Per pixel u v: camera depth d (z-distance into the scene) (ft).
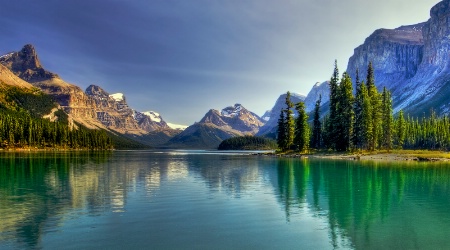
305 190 135.33
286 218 88.84
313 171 213.87
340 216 91.40
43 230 77.51
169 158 465.06
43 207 102.01
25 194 125.18
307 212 96.07
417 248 65.87
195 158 462.19
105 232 75.97
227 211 97.14
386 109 455.22
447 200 113.39
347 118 407.03
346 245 67.62
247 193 128.57
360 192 129.90
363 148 452.35
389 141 457.68
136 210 98.22
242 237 72.64
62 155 494.18
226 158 455.63
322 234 74.84
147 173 208.44
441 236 73.31
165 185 150.92
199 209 99.55
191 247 66.28
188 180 169.48
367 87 453.17
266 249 65.21
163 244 68.18
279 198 117.50
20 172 209.46
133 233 75.36
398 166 248.32
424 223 83.92
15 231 76.54
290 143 488.85
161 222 84.84
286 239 71.20
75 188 140.67
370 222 84.74
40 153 563.89
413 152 384.06
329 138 435.53
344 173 199.72
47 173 203.72
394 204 107.04
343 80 421.18
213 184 154.30
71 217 89.61
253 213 94.79
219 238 71.92
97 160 368.68
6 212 95.14
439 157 329.52
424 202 110.42
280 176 186.91
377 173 197.98
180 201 111.96
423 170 215.31
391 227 80.23
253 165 281.95
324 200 114.11
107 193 127.95
